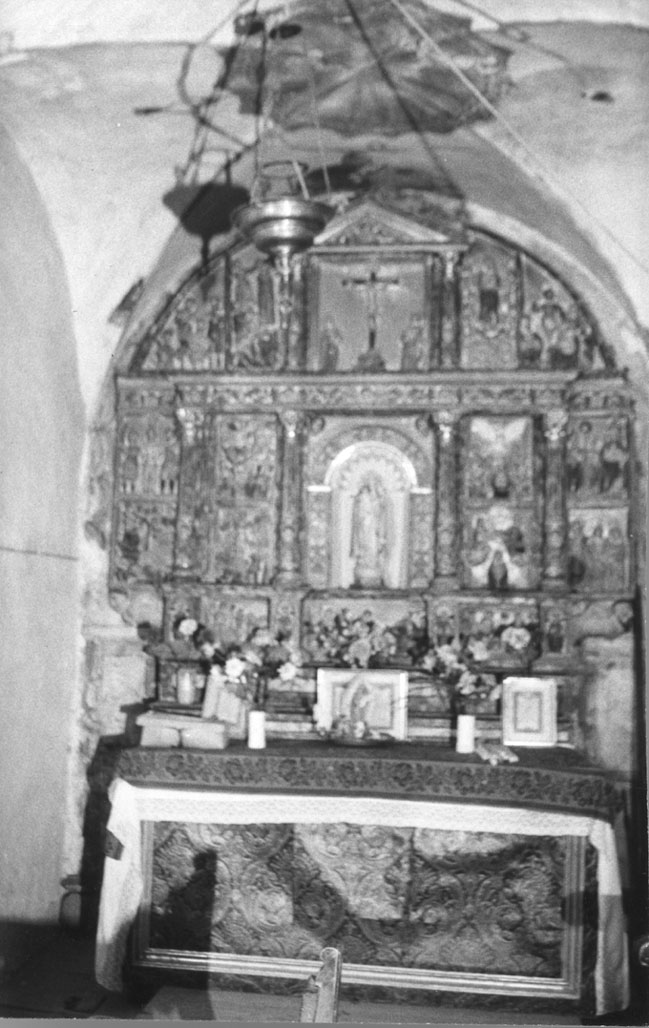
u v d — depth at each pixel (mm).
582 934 6129
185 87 5996
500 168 6938
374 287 7762
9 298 6336
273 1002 6160
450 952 6223
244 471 7785
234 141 6781
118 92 5930
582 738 7402
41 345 6875
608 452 7492
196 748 6625
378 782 6312
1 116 5957
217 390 7699
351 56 5824
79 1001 6219
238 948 6328
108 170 6656
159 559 7766
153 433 7863
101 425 7805
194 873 6379
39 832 7023
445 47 5672
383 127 6781
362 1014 6059
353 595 7547
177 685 7438
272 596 7566
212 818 6348
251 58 5785
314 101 6383
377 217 7711
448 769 6293
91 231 7008
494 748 6695
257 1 5250
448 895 6254
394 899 6285
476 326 7703
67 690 7512
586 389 7504
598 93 5789
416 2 5246
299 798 6332
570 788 6172
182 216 7355
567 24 5219
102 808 7539
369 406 7625
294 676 7414
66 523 7457
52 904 7258
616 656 7426
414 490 7672
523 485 7586
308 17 5395
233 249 7887
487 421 7652
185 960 6316
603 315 7543
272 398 7684
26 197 6469
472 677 7090
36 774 6953
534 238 7668
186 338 7902
